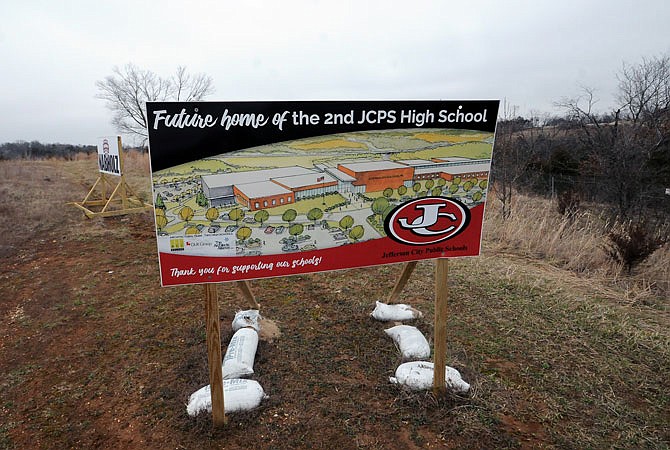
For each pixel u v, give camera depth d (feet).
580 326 14.60
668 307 16.43
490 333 14.23
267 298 17.33
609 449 9.25
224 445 9.36
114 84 105.70
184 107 8.18
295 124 9.03
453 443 9.38
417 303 16.56
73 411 10.89
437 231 10.47
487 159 10.39
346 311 15.93
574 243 22.81
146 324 15.57
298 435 9.61
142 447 9.48
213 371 9.39
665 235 23.07
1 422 10.59
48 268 23.15
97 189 54.34
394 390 11.12
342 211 9.78
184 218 8.63
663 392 11.21
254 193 9.00
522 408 10.50
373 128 9.55
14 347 14.48
